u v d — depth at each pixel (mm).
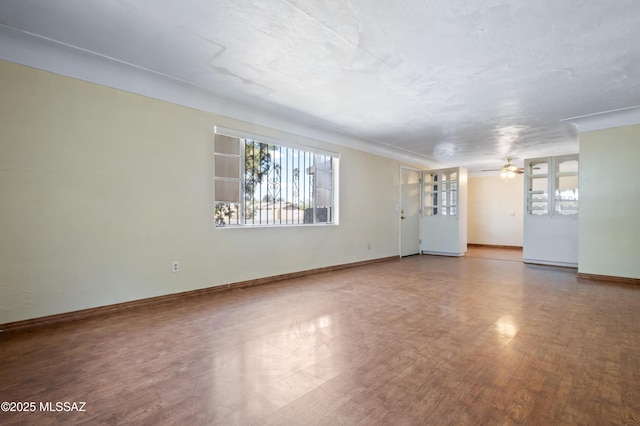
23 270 2631
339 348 2303
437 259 6914
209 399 1672
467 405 1621
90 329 2652
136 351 2240
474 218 9898
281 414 1548
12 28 2416
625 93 3590
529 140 5762
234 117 4035
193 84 3436
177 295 3541
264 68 3027
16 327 2598
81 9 2172
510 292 3947
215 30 2410
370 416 1532
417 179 7840
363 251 6098
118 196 3125
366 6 2105
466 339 2467
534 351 2256
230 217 4109
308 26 2338
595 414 1550
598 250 4703
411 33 2408
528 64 2895
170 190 3488
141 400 1659
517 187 9133
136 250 3244
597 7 2090
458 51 2670
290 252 4746
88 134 2945
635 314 3084
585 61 2834
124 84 3143
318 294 3818
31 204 2664
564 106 4020
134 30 2422
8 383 1814
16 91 2590
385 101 3846
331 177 5523
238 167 4148
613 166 4559
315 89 3506
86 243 2943
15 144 2588
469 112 4246
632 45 2559
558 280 4672
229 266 4016
